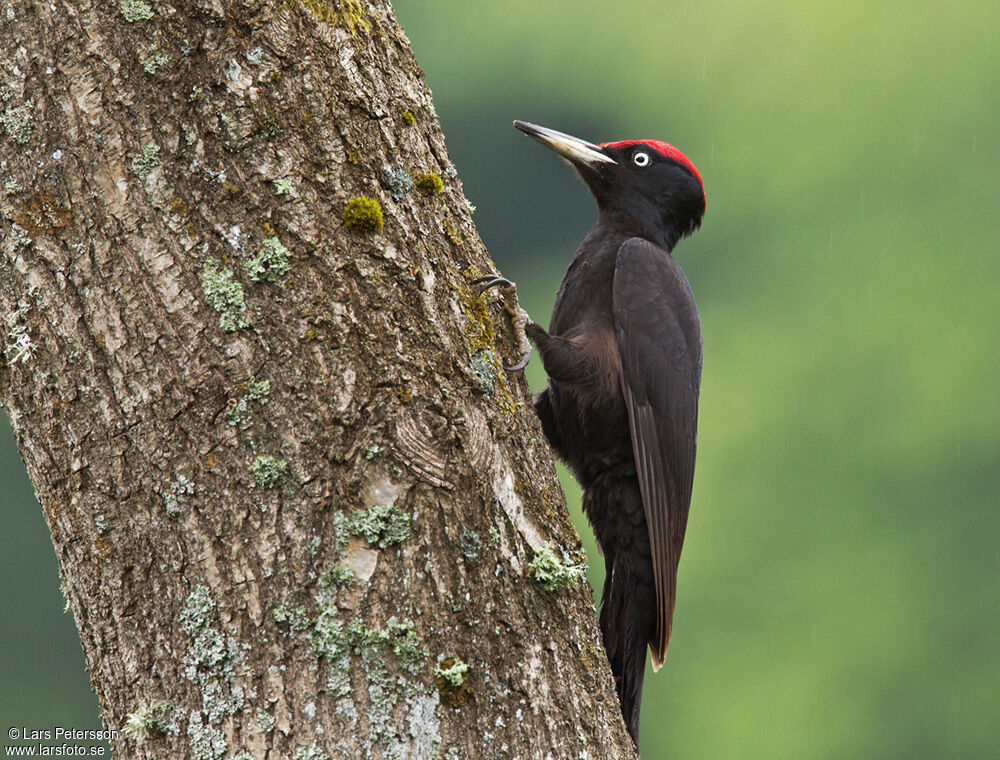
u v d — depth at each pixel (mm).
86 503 5465
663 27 35344
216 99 5598
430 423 5625
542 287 33562
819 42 34406
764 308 33750
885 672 28438
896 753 28281
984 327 31547
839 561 29062
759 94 34906
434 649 5402
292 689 5266
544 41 35656
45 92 5516
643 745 28344
